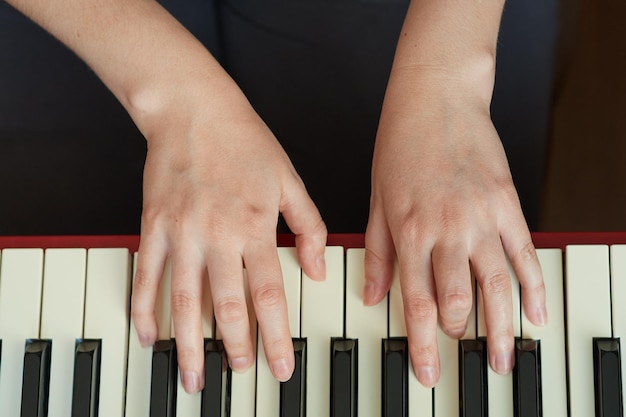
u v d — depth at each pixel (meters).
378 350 0.74
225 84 0.79
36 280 0.75
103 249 0.76
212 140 0.77
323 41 0.97
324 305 0.75
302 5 0.98
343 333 0.75
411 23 0.81
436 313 0.72
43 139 1.02
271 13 0.98
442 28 0.79
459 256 0.72
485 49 0.79
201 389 0.73
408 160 0.75
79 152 1.02
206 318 0.75
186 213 0.74
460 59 0.78
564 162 0.96
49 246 0.78
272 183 0.76
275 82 0.97
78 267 0.75
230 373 0.74
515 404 0.72
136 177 1.01
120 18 0.80
